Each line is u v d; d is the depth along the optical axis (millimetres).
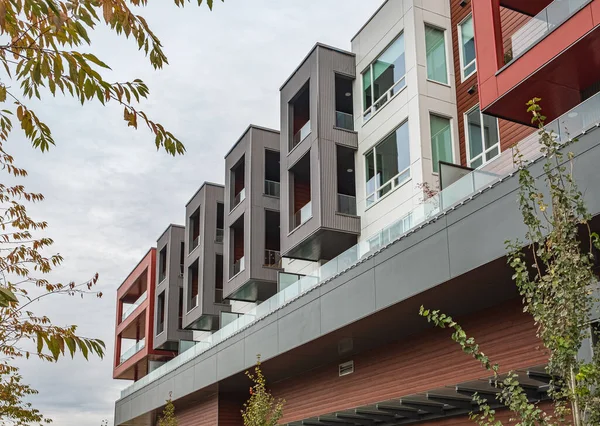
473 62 21422
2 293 3496
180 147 4746
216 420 29938
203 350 29484
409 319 17750
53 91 4277
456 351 17234
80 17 4020
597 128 11914
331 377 22797
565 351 7090
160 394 34719
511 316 15633
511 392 7492
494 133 19938
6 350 6203
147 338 44625
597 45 13797
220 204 38188
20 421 12266
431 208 15836
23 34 4129
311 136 24578
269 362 23391
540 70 14656
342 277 19000
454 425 16812
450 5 22875
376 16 24281
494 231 13688
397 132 22375
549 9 14898
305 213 24828
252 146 31031
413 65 21781
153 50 4434
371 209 23188
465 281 14797
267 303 23844
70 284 7047
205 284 35938
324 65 24859
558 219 7824
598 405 6836
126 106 4484
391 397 19469
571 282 7355
